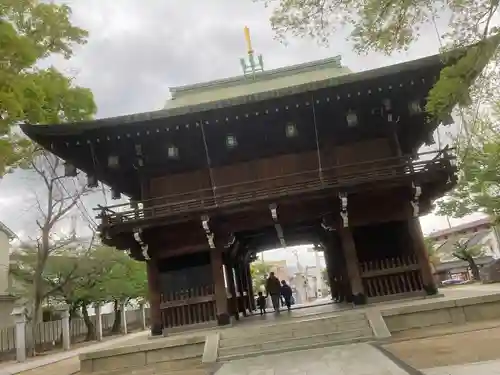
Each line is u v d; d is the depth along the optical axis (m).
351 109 18.11
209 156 19.91
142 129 18.09
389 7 9.41
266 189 18.47
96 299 36.41
